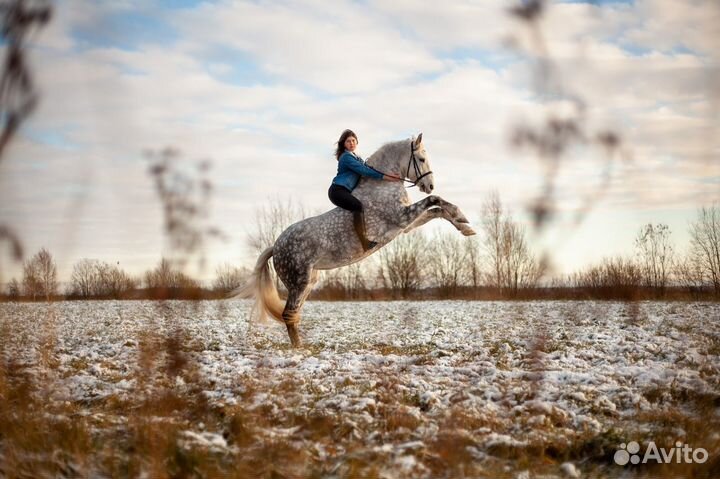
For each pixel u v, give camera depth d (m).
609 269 24.72
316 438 5.46
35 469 4.55
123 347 11.90
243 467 4.58
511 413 6.11
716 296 24.91
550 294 27.36
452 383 7.41
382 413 6.12
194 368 6.70
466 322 16.92
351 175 10.94
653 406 6.30
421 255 46.56
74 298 38.56
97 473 4.63
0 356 8.07
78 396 7.20
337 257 11.23
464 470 4.66
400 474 4.57
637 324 13.91
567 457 5.07
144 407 5.99
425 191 10.70
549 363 8.67
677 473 4.53
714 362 8.36
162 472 4.49
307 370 8.59
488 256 40.03
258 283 11.91
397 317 20.42
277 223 40.69
